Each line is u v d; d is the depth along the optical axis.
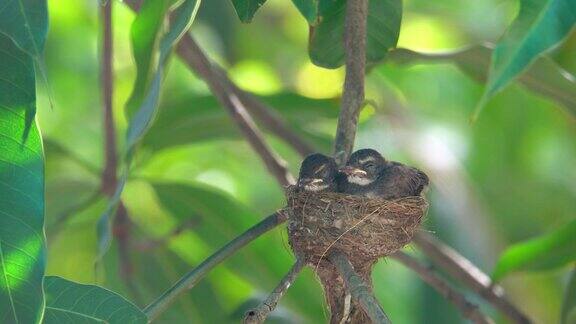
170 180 11.10
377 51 9.38
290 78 15.97
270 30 16.41
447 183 12.80
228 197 11.04
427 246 11.48
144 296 10.95
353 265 8.77
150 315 7.32
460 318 12.30
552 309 14.00
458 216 12.41
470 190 12.87
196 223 11.06
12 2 6.69
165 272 11.01
